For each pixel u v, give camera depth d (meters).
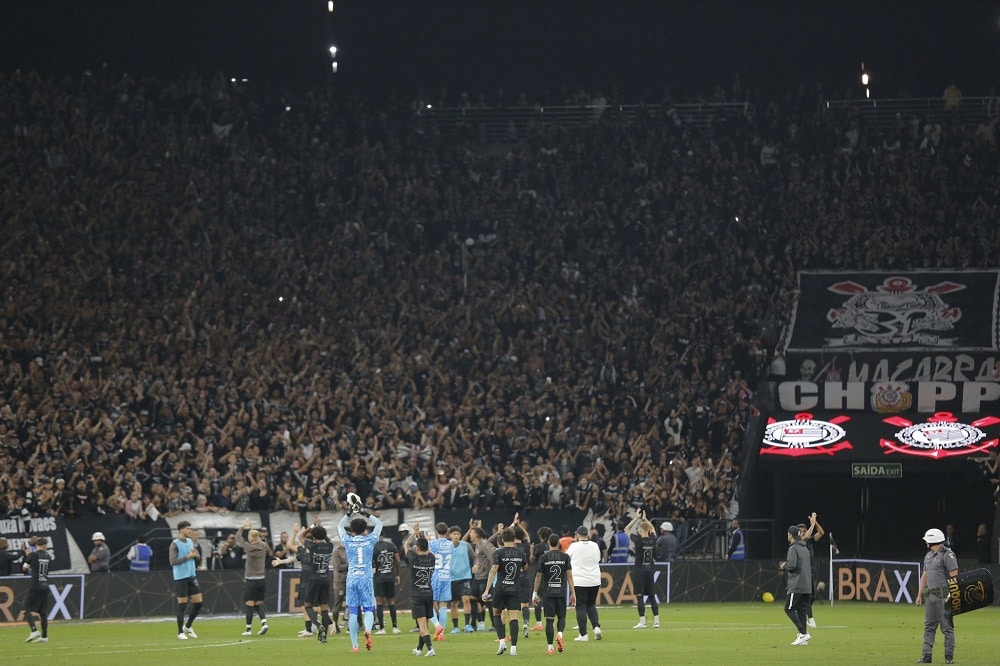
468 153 57.44
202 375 44.06
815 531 27.34
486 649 24.08
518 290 50.69
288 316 48.56
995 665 21.16
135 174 52.19
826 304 50.00
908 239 51.91
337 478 39.53
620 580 39.22
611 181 55.59
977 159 55.53
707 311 49.72
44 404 39.44
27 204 49.38
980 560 39.97
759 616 34.28
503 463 43.09
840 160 55.78
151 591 34.31
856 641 26.08
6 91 53.91
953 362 47.31
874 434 45.19
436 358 47.91
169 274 48.75
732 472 43.97
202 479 38.72
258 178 54.03
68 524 36.03
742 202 54.25
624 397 46.09
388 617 33.81
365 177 55.47
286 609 35.81
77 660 22.00
